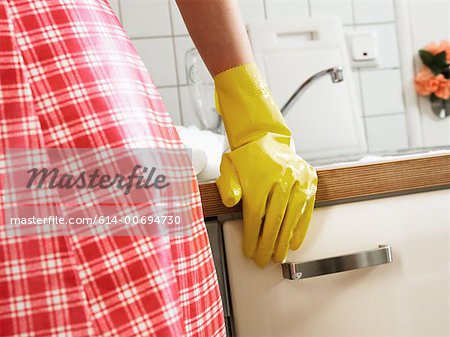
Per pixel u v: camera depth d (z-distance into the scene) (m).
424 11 1.61
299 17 1.55
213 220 0.77
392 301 0.80
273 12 1.54
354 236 0.79
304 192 0.73
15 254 0.46
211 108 1.30
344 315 0.78
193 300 0.55
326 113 1.48
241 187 0.73
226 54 0.78
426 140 1.61
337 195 0.78
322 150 1.47
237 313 0.76
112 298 0.48
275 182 0.72
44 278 0.46
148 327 0.48
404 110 1.60
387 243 0.80
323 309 0.78
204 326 0.56
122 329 0.47
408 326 0.80
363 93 1.58
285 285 0.77
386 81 1.59
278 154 0.75
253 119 0.77
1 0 0.49
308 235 0.78
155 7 1.48
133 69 0.54
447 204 0.82
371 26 1.59
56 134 0.48
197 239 0.57
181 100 1.48
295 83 1.47
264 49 1.47
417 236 0.81
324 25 1.51
